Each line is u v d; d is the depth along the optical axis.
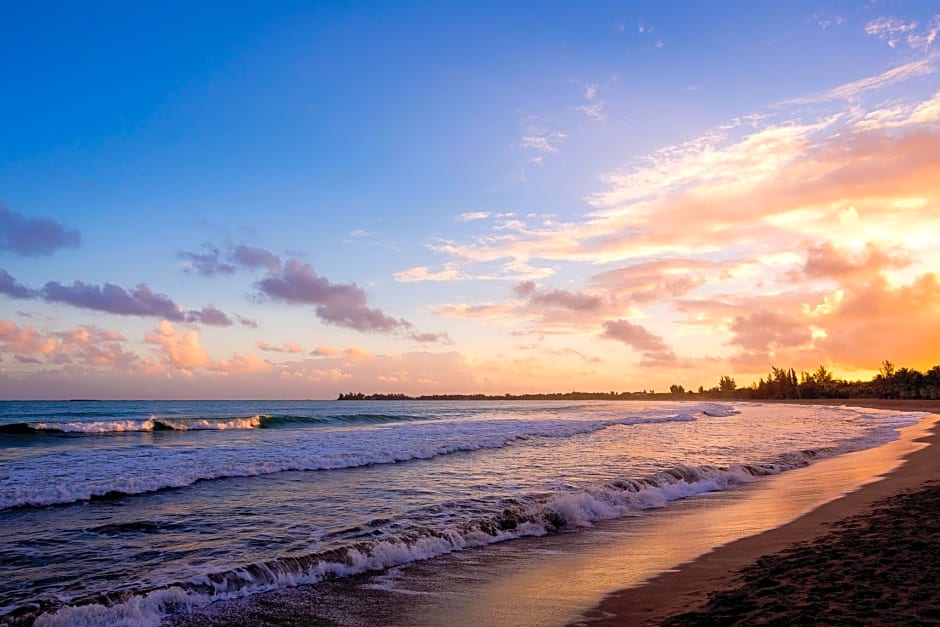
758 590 6.27
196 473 15.47
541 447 24.70
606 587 7.04
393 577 7.76
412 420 46.25
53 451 21.41
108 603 6.63
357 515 11.27
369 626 6.07
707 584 6.82
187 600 6.79
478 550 9.10
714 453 22.30
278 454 20.30
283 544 9.20
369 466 18.34
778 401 138.50
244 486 14.50
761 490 14.15
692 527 10.37
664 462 19.38
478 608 6.51
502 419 48.06
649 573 7.54
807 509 11.34
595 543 9.44
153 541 9.41
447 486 14.55
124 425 31.72
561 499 11.81
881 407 82.19
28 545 9.16
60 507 11.93
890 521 9.50
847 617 5.20
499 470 17.45
